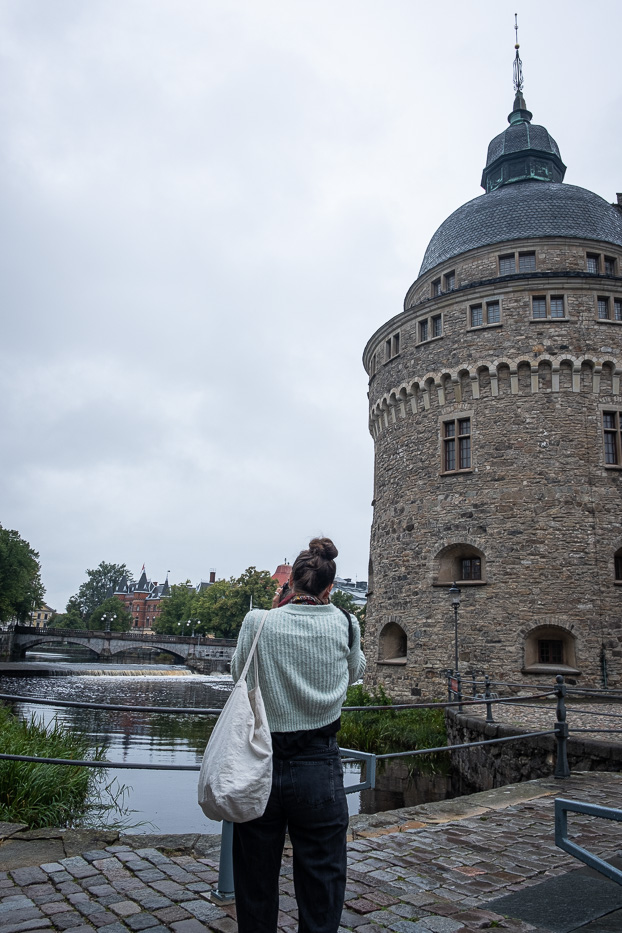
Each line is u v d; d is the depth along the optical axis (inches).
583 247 1154.0
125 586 7258.9
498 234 1213.7
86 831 250.8
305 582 140.0
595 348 1054.4
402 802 573.0
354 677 141.7
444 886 202.5
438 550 1073.5
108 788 551.2
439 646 1040.2
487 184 1454.2
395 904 187.3
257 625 132.5
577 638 958.4
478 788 633.6
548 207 1224.8
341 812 127.0
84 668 3147.1
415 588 1094.4
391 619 1130.0
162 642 3747.5
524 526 1011.9
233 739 120.0
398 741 840.9
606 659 950.4
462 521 1058.7
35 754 437.7
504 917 177.8
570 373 1054.4
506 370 1074.1
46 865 212.8
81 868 210.8
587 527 999.0
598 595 973.2
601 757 468.1
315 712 128.0
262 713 123.5
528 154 1374.3
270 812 124.1
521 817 290.4
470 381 1095.0
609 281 1070.4
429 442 1128.8
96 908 178.4
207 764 120.6
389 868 219.3
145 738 954.7
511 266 1173.1
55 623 6535.4
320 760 126.8
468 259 1209.4
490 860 228.4
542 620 972.6
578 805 157.6
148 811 488.4
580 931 166.7
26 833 246.4
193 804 519.8
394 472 1191.6
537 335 1064.8
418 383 1154.0
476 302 1112.2
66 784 414.9
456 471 1078.4
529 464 1033.5
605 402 1050.1
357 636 139.8
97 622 5610.2
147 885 196.7
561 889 198.5
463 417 1095.6
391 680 1108.5
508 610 989.2
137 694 1936.5
